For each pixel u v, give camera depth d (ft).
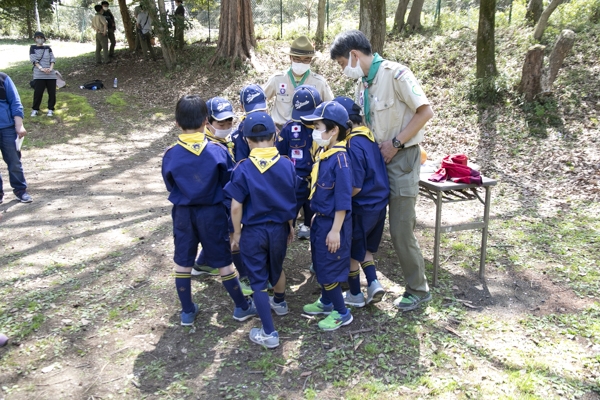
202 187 9.96
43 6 66.23
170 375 9.26
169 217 17.71
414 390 8.79
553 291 12.43
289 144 12.99
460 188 12.38
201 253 13.21
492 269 13.67
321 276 10.40
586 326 10.78
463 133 27.71
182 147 10.07
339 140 10.20
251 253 9.91
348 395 8.65
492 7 30.42
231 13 43.96
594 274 13.14
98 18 51.42
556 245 14.99
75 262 13.96
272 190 9.77
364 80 11.09
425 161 14.08
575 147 23.85
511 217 17.60
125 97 40.73
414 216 11.07
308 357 9.77
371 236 11.61
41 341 10.25
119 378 9.16
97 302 11.85
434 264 12.60
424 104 10.28
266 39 50.83
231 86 41.06
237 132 12.54
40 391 8.79
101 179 22.80
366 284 12.92
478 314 11.39
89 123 33.78
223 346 10.16
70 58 58.65
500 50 35.88
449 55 36.83
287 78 14.92
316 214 10.55
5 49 69.36
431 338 10.39
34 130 31.78
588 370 9.34
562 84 29.32
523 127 26.86
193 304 11.03
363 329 10.69
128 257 14.32
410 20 44.80
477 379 9.09
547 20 35.96
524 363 9.55
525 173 22.24
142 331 10.68
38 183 21.90
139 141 30.73
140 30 50.90
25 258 14.16
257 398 8.63
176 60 47.60
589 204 18.21
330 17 64.39
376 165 10.64
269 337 9.98
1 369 9.36
